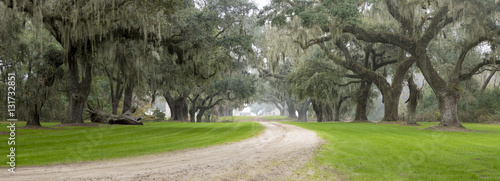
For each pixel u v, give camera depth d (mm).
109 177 6125
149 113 52281
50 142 11836
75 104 23766
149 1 16891
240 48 22984
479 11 19406
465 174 6078
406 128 21266
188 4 22672
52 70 21938
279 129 20109
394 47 32969
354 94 37844
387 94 31172
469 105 37531
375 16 25531
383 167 6930
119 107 43500
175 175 6371
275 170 6848
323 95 32938
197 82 27156
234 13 23469
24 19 17406
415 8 23094
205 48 21719
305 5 24250
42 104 21203
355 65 31516
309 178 6043
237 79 42688
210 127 22844
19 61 24531
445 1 20484
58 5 16766
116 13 19375
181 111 42656
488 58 22562
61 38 20781
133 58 23906
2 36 20078
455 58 32375
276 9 25750
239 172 6676
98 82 38188
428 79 22438
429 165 7059
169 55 25969
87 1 17812
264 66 46062
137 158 8516
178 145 11484
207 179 6031
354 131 18078
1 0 15781
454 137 13961
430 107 45125
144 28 18453
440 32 27594
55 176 6164
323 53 35531
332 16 23297
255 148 10664
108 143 11961
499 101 36062
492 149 9414
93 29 19094
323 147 10492
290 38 28922
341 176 6168
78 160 8086
